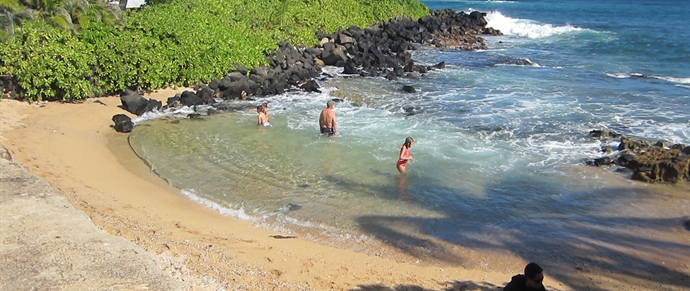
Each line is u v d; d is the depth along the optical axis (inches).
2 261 258.5
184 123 704.4
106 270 256.2
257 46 1022.4
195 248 358.9
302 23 1341.0
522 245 405.7
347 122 720.3
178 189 497.0
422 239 412.2
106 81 787.4
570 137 665.0
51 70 713.6
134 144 617.3
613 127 707.4
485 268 373.7
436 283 344.2
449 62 1215.6
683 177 525.7
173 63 852.6
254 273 330.6
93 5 956.0
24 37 753.0
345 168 553.0
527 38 1695.4
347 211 456.1
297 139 645.3
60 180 474.9
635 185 521.7
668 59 1255.5
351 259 374.9
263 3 1368.1
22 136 584.4
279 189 500.1
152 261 269.7
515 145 635.5
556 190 509.0
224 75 922.7
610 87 944.3
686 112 776.9
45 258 263.1
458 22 1903.3
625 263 383.2
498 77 1038.4
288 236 408.8
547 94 892.6
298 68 1011.3
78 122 670.5
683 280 362.6
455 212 458.3
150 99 759.1
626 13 2652.6
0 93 701.3
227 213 447.8
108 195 456.8
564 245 406.6
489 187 513.3
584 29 1843.0
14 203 323.3
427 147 621.6
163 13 994.1
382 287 331.6
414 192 496.4
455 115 760.3
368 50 1258.0
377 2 1790.1
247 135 658.2
